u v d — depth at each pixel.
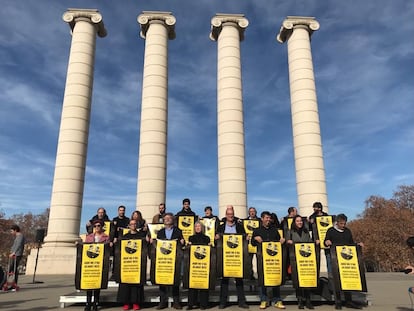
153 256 9.98
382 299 11.38
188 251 10.02
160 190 25.80
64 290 14.44
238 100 27.53
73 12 29.98
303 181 26.20
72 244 24.97
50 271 23.97
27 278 20.67
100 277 9.71
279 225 12.76
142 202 25.45
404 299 11.38
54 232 25.09
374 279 20.17
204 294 9.89
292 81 28.83
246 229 13.08
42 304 10.70
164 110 27.66
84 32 29.50
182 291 11.72
